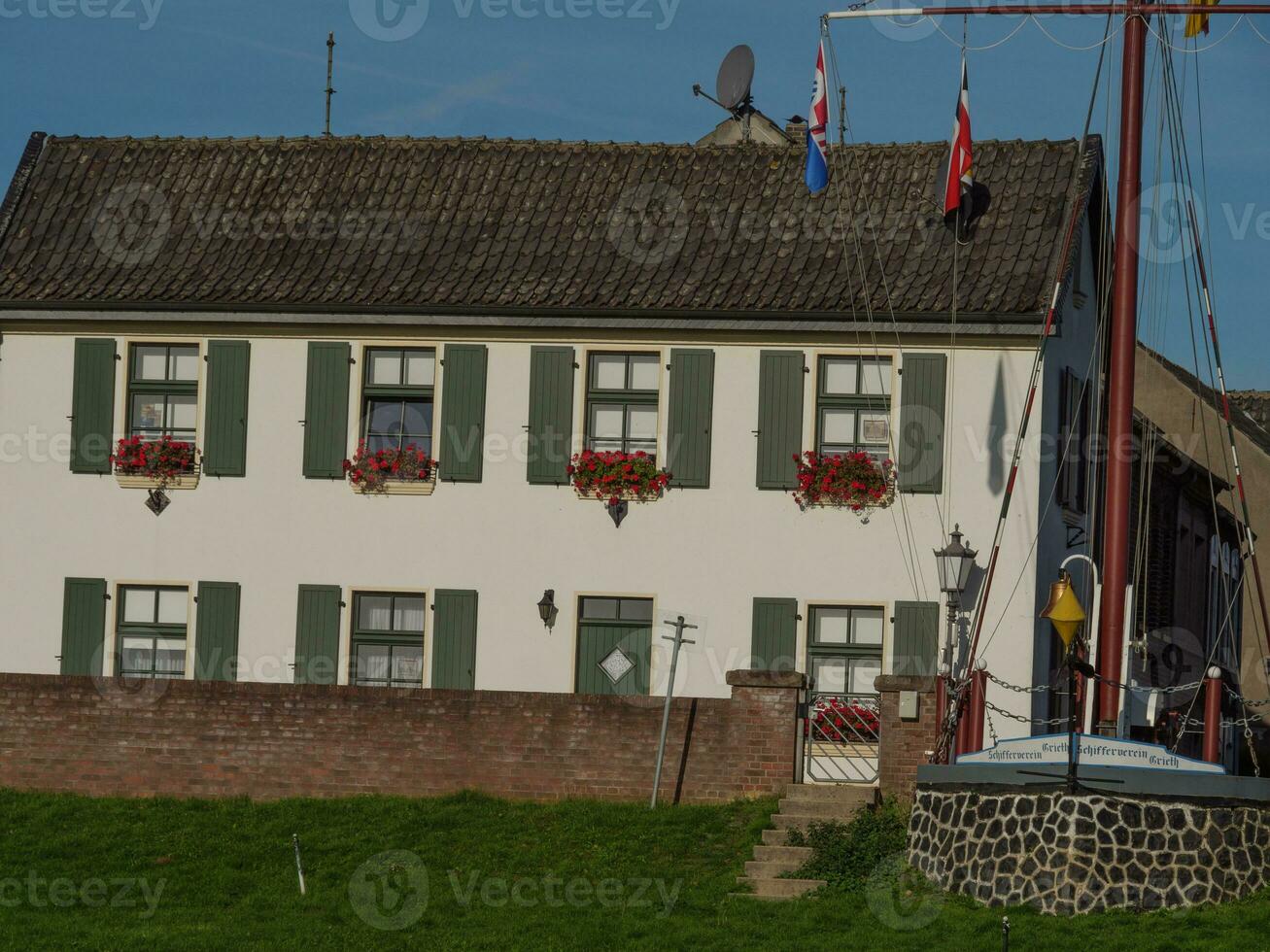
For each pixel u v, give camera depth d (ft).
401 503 95.14
